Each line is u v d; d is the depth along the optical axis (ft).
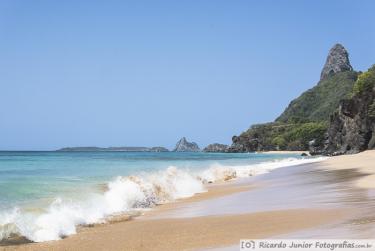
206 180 108.27
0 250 37.60
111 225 49.19
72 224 48.88
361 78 327.06
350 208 45.27
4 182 82.07
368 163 135.03
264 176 116.16
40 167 146.72
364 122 308.81
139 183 74.59
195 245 34.42
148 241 37.88
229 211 52.47
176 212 56.59
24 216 50.01
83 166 157.99
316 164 156.76
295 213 45.19
